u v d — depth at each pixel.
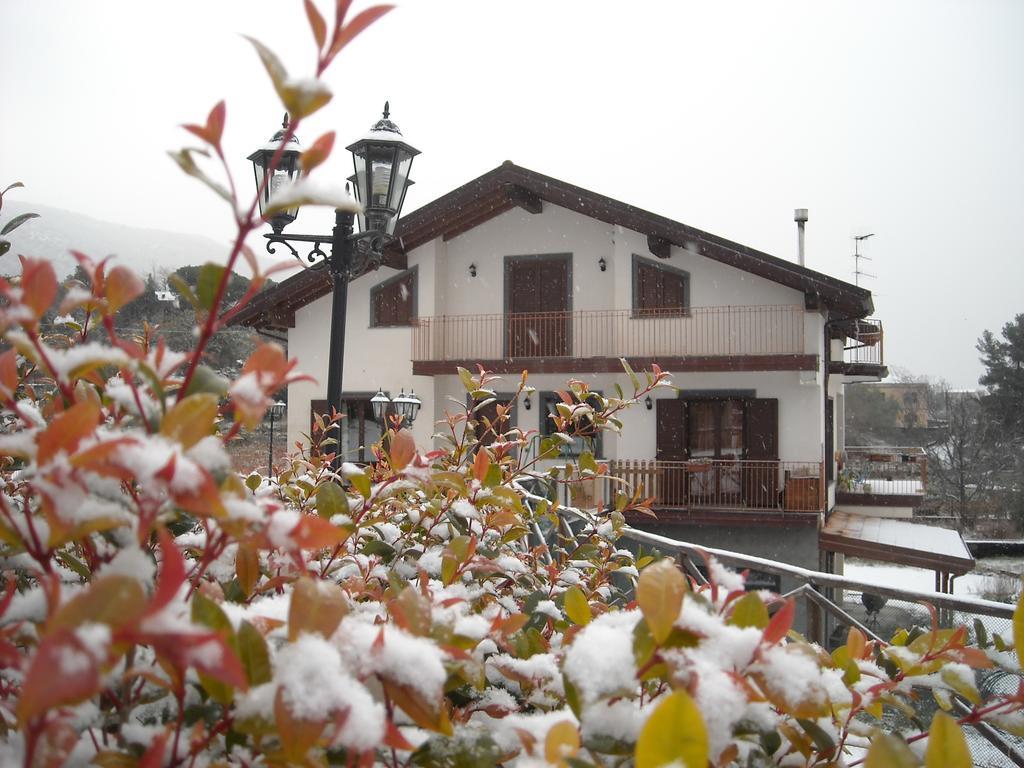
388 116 6.38
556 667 1.16
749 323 14.91
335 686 0.69
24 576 1.27
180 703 0.76
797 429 14.59
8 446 0.76
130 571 0.75
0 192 1.96
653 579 0.80
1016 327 43.31
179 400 0.83
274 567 1.36
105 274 0.94
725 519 14.12
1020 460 39.09
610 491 14.67
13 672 0.96
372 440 16.89
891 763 0.78
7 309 0.74
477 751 0.88
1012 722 1.11
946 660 1.15
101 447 0.65
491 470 2.05
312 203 0.72
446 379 16.86
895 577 25.33
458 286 17.05
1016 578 23.92
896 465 27.22
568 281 16.41
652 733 0.60
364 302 17.05
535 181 15.35
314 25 0.72
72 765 0.82
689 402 15.22
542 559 2.58
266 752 0.77
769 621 0.92
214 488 0.67
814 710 0.82
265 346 0.81
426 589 1.26
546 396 16.00
